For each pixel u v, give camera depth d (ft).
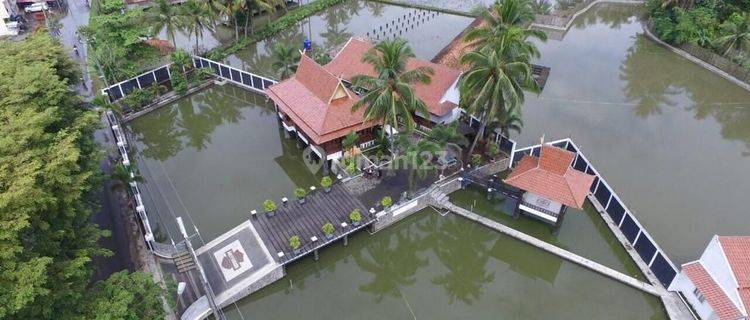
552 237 137.28
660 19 251.19
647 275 121.49
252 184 161.17
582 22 285.64
